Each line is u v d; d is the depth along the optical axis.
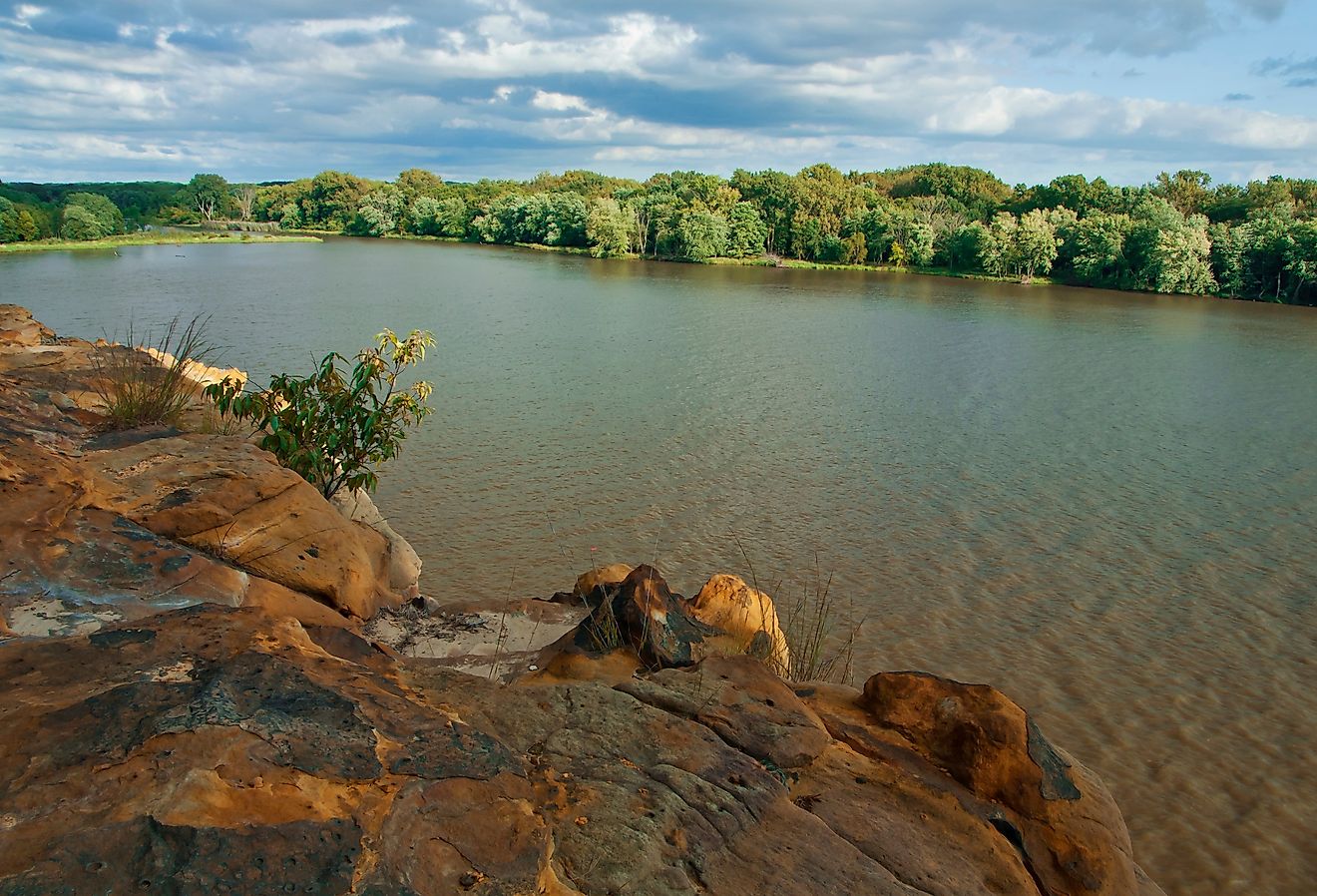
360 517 8.80
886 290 76.69
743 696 4.78
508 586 16.81
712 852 3.46
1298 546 20.09
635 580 5.89
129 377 9.00
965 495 22.84
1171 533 20.72
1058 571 18.50
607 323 50.41
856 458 25.64
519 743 3.88
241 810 2.63
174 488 6.10
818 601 16.23
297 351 37.72
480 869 2.73
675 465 24.31
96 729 2.84
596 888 3.10
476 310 54.00
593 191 149.75
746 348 43.47
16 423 6.68
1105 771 12.31
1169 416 32.06
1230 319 61.19
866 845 3.87
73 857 2.35
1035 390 35.91
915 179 142.62
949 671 14.65
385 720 3.24
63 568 4.55
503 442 25.83
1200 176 109.75
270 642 3.64
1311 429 30.64
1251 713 13.71
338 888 2.48
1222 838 11.10
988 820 4.30
